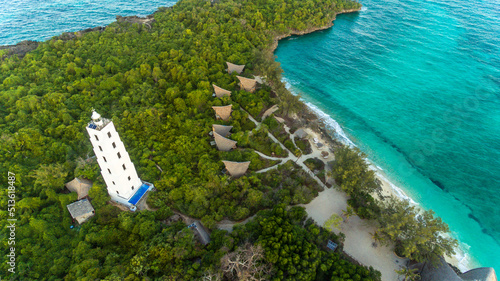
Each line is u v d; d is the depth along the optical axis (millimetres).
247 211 66812
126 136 82812
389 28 159125
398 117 104500
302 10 160500
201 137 85438
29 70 106562
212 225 62906
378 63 132250
